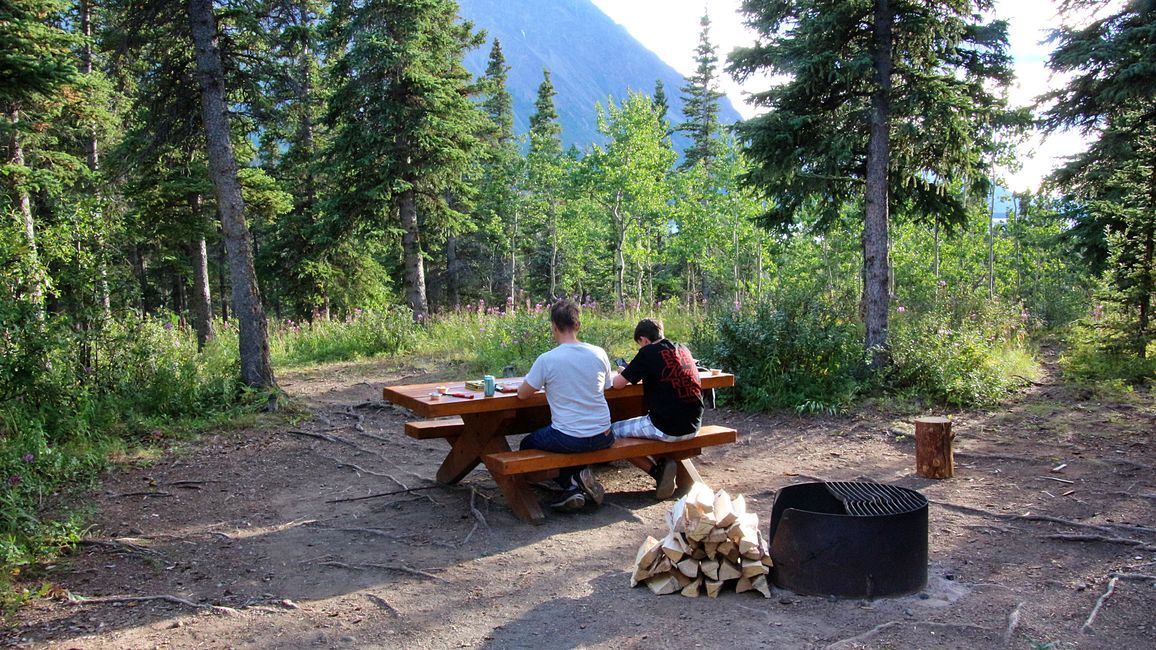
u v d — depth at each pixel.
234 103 10.39
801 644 3.40
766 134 9.84
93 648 3.56
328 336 16.64
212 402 9.34
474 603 4.02
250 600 4.13
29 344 7.54
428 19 16.47
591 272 47.69
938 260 24.58
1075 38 10.96
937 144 9.48
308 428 8.80
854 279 16.20
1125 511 5.18
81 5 14.80
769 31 9.98
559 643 3.52
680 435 5.60
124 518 5.66
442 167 17.23
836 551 3.85
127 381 8.95
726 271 30.59
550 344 13.41
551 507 5.70
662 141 30.17
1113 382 9.30
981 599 3.86
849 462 6.86
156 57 10.14
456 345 15.66
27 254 7.90
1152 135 10.85
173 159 15.64
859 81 9.55
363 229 18.16
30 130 11.20
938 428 6.16
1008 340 12.55
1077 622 3.58
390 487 6.46
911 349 9.34
